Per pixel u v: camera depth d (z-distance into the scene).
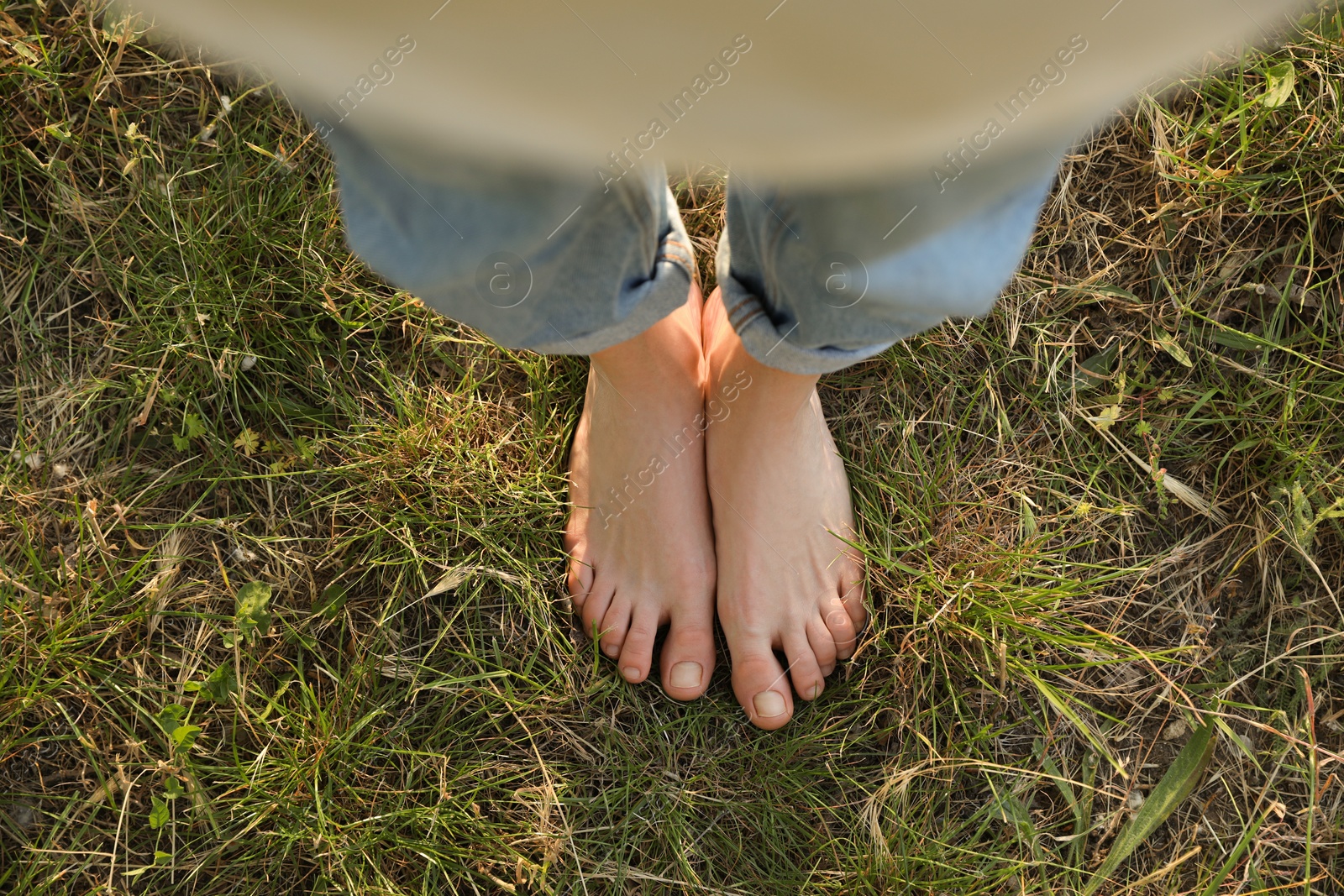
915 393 1.34
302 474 1.26
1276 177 1.29
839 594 1.24
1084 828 1.22
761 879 1.20
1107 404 1.33
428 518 1.25
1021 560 1.25
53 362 1.26
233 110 1.30
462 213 0.55
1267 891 1.17
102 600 1.19
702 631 1.22
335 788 1.19
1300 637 1.28
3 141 1.25
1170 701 1.25
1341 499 1.21
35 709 1.17
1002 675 1.17
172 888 1.16
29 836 1.16
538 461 1.28
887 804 1.22
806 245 0.62
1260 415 1.31
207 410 1.27
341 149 0.55
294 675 1.23
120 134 1.28
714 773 1.24
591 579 1.23
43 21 1.28
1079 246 1.36
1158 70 0.31
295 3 0.24
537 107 0.30
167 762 1.16
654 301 0.79
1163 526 1.33
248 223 1.25
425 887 1.15
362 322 1.29
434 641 1.24
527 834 1.20
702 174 1.23
